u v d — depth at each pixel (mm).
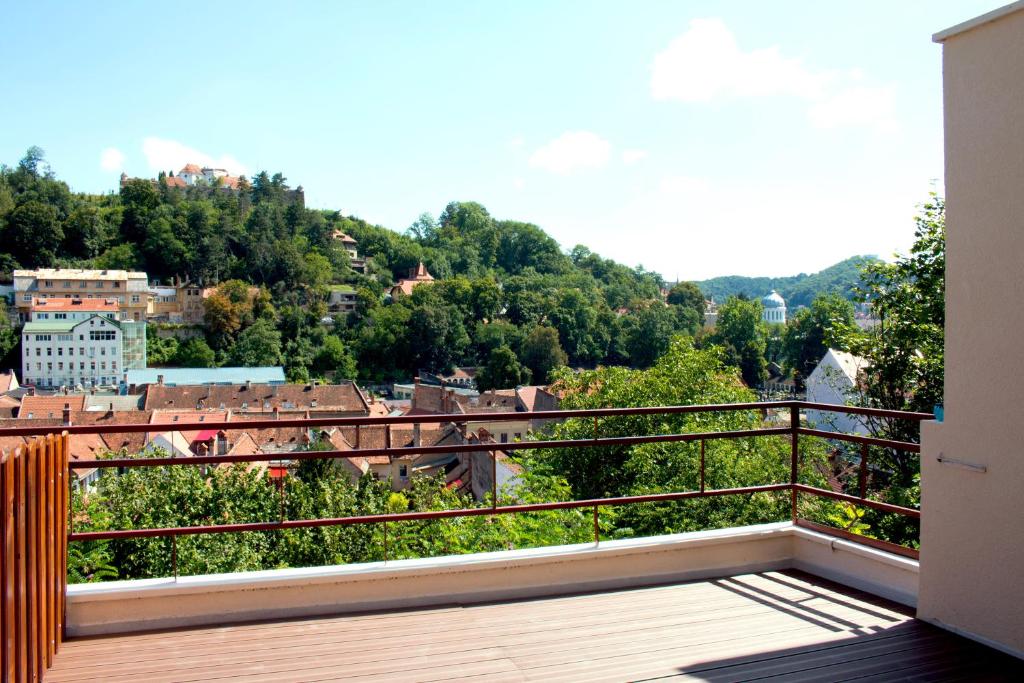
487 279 113688
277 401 64062
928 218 11445
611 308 124312
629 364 104000
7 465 2418
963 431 3387
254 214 134625
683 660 3090
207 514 9961
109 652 3170
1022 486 3111
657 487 11984
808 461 11523
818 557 4371
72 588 3414
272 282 122500
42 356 96125
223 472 10281
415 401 60031
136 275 111875
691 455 12242
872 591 4023
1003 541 3191
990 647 3240
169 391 62531
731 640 3326
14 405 53438
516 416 4059
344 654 3145
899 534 9094
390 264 149250
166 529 3570
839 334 12547
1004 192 3197
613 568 4129
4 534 2377
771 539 4484
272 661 3064
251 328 103312
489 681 2865
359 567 3750
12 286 110188
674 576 4254
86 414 49156
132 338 99188
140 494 9734
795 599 3914
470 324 109000
